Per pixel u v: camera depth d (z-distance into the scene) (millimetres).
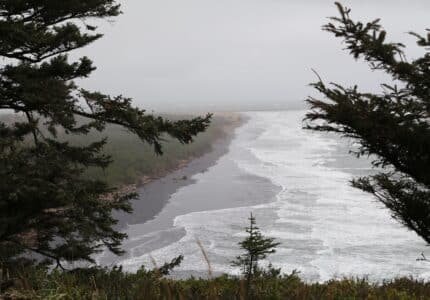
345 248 22156
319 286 6137
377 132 3646
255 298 4828
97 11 9469
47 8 8984
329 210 29938
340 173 45000
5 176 7516
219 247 22250
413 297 6031
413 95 3648
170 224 26578
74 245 9109
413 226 3959
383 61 3592
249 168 48844
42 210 8758
